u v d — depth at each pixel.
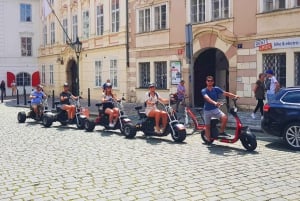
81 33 32.56
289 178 7.22
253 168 7.99
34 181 7.32
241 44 18.80
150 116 12.00
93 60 30.80
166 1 22.77
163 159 8.97
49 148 10.68
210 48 20.73
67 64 35.47
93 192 6.57
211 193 6.40
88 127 13.99
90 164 8.61
